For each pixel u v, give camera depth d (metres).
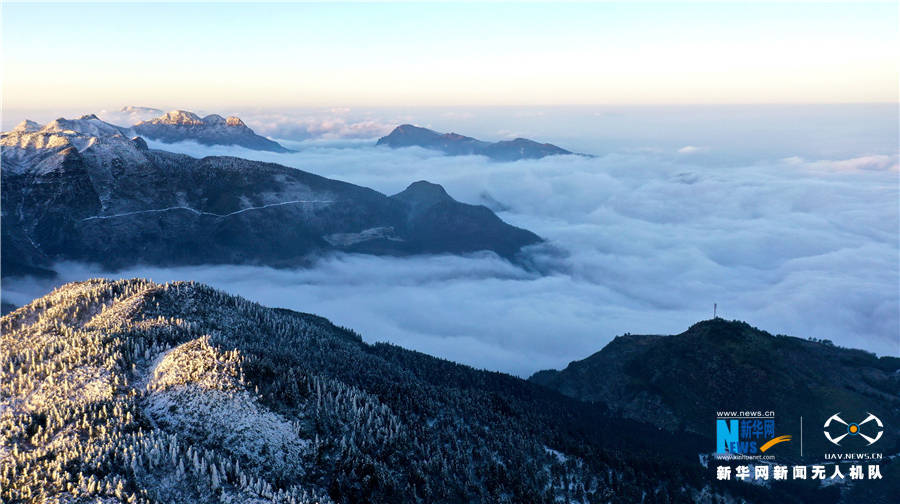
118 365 154.00
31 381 146.75
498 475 165.00
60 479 110.81
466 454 169.00
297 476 131.00
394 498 136.75
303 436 139.50
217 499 116.62
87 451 118.62
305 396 152.25
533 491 164.75
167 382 146.25
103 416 130.88
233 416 137.25
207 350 157.12
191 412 137.00
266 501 119.00
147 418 135.12
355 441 145.38
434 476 151.38
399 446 152.75
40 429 126.69
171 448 121.88
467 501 150.12
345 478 134.88
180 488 116.31
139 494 112.00
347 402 157.50
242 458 129.50
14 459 117.00
